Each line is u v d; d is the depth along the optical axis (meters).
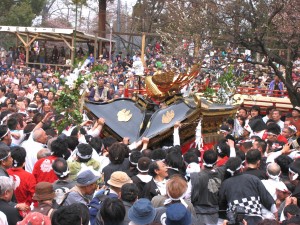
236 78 17.00
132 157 8.39
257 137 11.58
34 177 8.16
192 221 6.25
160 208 6.29
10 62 36.94
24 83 26.09
